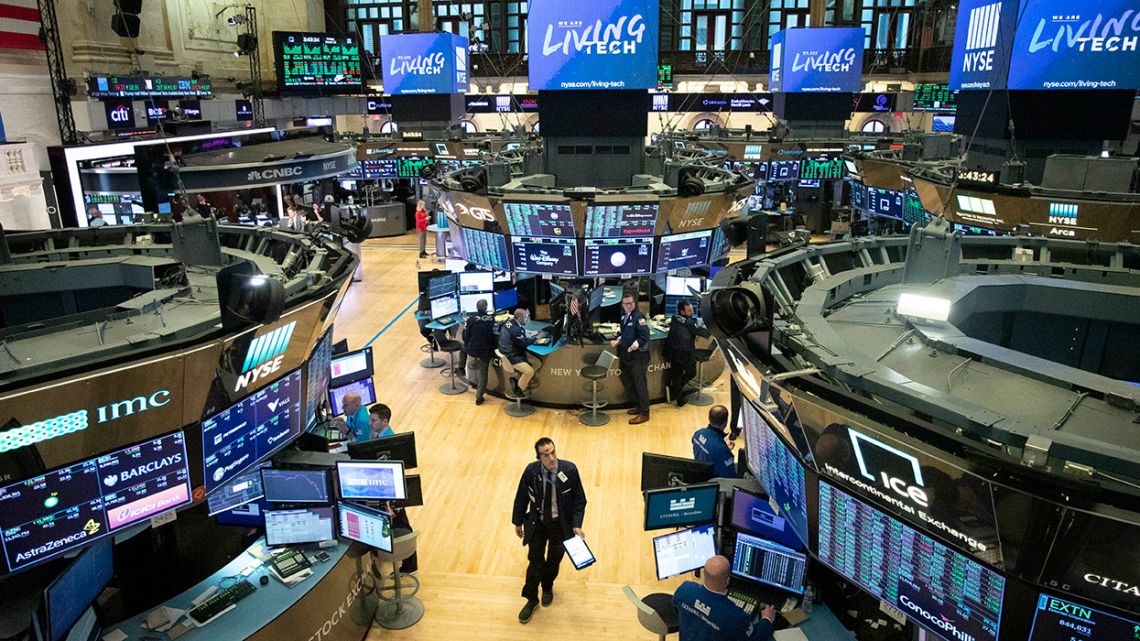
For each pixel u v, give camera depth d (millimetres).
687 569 4816
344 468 4840
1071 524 2398
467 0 28562
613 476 7742
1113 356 4859
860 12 27281
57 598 3639
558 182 11180
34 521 3482
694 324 9336
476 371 10031
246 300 3734
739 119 27531
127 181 12969
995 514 2578
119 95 15461
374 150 21344
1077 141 9305
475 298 10617
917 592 3107
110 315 4234
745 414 4102
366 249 19703
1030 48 8703
